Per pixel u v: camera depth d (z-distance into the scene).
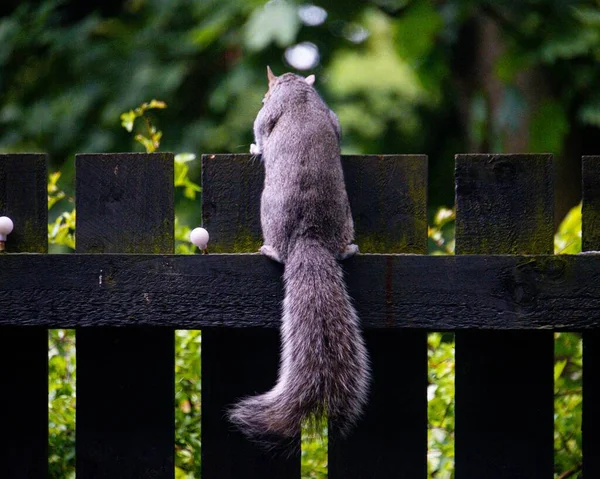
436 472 4.42
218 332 3.81
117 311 3.48
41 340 3.83
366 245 3.75
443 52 8.43
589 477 3.73
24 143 11.96
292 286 3.54
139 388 3.81
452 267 3.45
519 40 7.93
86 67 11.77
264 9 9.69
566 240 4.93
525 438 3.72
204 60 11.72
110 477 3.81
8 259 3.48
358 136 12.30
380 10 8.70
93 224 3.71
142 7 12.27
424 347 3.74
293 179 3.76
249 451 3.79
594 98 8.65
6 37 11.96
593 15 8.02
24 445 3.83
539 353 3.71
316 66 11.69
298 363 3.49
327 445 4.11
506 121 8.48
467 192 3.64
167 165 3.69
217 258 3.49
